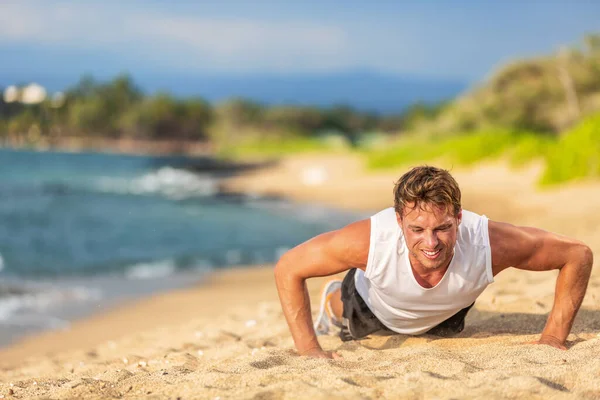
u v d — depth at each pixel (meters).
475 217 2.98
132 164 44.16
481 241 2.94
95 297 7.84
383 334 3.73
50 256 11.10
